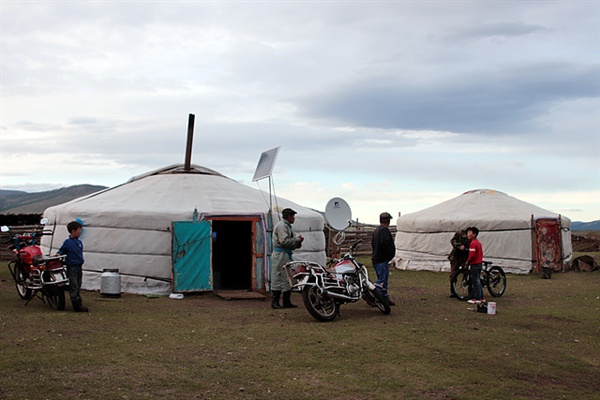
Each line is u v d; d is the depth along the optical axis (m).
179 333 6.56
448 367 5.29
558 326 7.36
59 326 6.75
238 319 7.63
